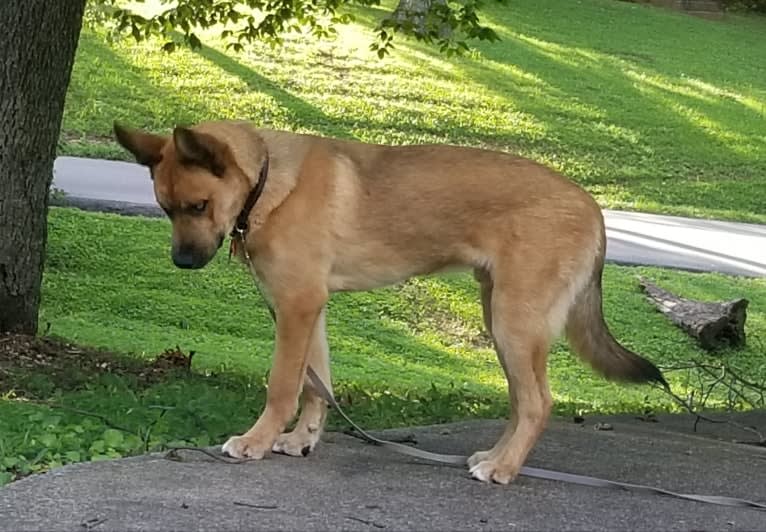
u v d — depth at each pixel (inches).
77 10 200.7
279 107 541.3
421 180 137.4
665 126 607.2
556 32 754.2
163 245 331.0
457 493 132.0
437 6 266.1
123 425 151.5
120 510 124.0
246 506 126.0
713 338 312.8
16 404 161.8
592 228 137.2
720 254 393.7
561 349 301.4
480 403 204.2
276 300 137.3
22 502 125.0
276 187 135.7
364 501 128.8
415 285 330.3
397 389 219.1
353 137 523.5
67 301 288.8
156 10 614.9
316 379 141.6
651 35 789.9
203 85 550.9
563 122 587.2
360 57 633.0
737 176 552.4
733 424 188.2
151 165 136.9
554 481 137.2
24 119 200.1
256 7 266.1
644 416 193.6
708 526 128.0
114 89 524.7
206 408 157.5
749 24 885.2
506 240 135.8
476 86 619.2
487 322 141.1
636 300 336.2
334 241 136.8
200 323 289.1
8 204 202.1
